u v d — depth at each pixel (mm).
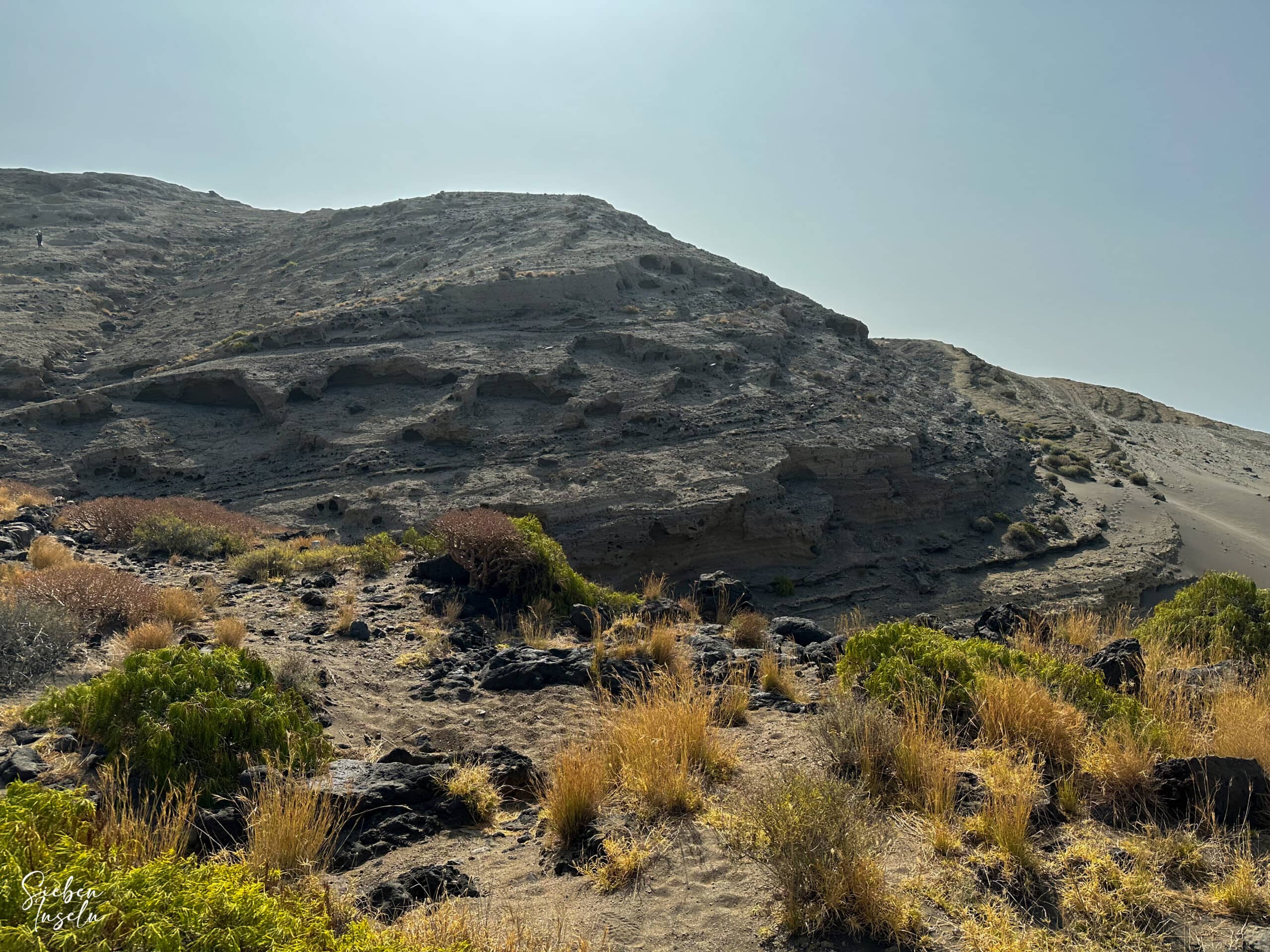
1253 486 71125
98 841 3859
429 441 43969
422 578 15148
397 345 52062
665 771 5684
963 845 4699
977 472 51938
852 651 8219
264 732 6148
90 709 6293
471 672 9883
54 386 49594
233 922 3012
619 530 36594
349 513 36219
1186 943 3742
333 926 3959
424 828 5434
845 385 57938
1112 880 4223
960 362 95500
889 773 5613
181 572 15945
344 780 5770
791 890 4145
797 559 40875
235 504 37719
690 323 59906
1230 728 5867
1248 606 10703
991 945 3756
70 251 76688
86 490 38906
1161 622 10922
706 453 43719
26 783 4328
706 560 38969
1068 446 71812
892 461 48281
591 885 4562
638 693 8664
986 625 11062
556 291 60250
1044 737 5926
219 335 56656
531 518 16703
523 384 48531
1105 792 5160
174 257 84625
